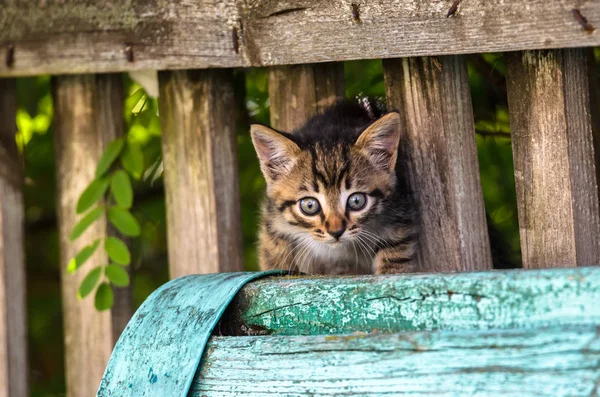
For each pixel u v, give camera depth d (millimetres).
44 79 5754
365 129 4199
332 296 2625
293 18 3734
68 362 4520
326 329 2641
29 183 6172
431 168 3750
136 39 4043
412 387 2301
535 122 3467
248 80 5156
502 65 4504
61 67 4195
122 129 4449
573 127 3434
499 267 4395
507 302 2303
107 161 4293
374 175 4250
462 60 3682
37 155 6117
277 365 2518
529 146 3496
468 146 3699
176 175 4250
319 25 3688
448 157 3688
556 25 3271
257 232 5285
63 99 4449
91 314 4445
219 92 4188
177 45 3977
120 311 4469
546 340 2158
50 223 6805
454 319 2393
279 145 4320
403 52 3549
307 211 4363
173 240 4285
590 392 2092
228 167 4227
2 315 4441
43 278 6867
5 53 4266
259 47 3820
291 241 4492
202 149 4184
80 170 4445
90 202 4246
